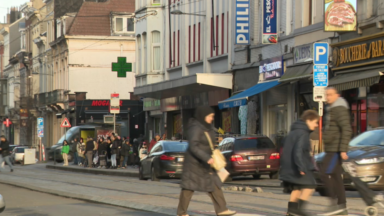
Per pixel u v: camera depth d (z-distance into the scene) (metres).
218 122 98.75
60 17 183.25
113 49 176.38
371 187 39.28
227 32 94.38
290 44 76.19
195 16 106.12
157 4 120.25
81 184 60.22
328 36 67.50
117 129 137.75
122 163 102.38
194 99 105.38
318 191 45.41
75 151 126.00
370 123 62.16
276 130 81.31
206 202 39.56
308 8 73.69
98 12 177.25
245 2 83.94
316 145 57.66
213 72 99.25
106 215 35.12
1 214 36.84
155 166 66.69
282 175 29.00
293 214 29.03
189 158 28.47
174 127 117.69
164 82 100.50
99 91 175.62
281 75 77.00
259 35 85.38
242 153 60.94
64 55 180.50
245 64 87.25
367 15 61.59
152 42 121.00
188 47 109.25
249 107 86.88
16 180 68.19
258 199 40.69
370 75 56.81
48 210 38.53
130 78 176.62
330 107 30.41
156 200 41.09
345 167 39.78
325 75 49.50
